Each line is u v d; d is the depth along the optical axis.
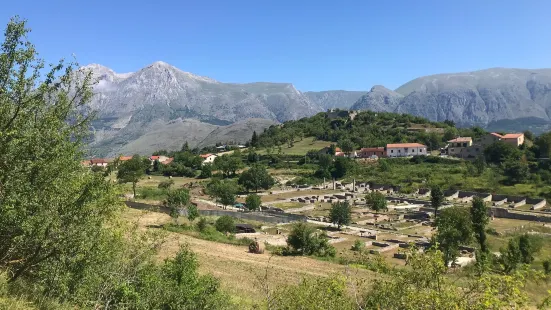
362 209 82.69
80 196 10.05
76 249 10.19
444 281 8.20
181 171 134.88
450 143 144.12
